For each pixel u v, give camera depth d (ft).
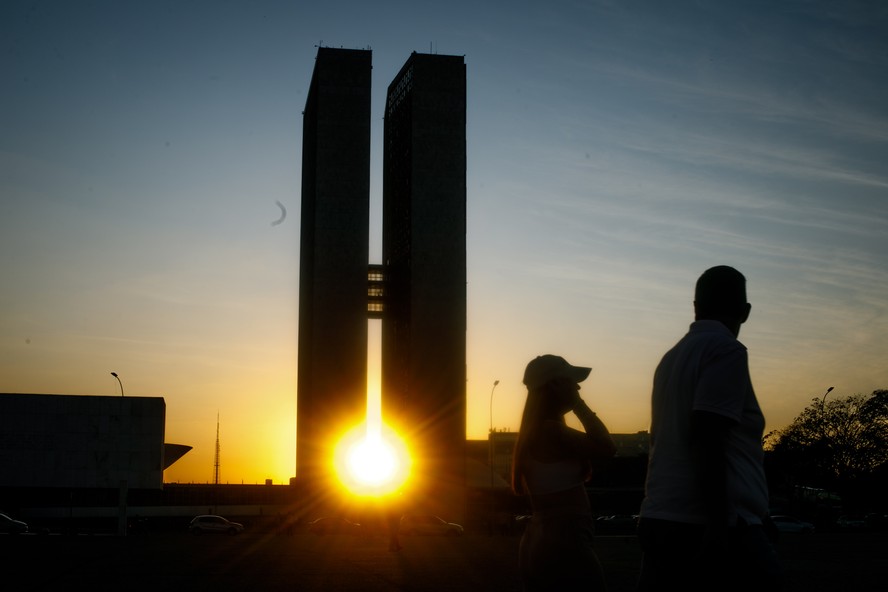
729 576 16.38
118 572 77.25
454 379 384.06
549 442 19.99
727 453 16.70
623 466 412.77
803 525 229.66
